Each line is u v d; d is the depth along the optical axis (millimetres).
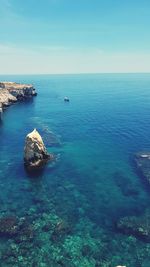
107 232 31031
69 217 33844
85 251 28094
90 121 85875
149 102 130125
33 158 48781
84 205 36500
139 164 49000
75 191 40344
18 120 87500
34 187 41656
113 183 42594
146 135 68188
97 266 26109
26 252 27875
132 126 78000
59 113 101000
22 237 30047
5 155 54750
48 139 64375
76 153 55719
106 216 33969
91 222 32844
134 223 32031
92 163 50625
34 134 49688
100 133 71000
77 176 45344
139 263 26484
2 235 30328
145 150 56531
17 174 46219
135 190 40219
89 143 62344
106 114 98125
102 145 60812
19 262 26562
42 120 87750
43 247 28609
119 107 115375
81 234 30703
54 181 43625
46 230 31328
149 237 29969
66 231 31219
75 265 26266
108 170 47438
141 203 36719
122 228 31406
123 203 36844
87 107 116125
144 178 43969
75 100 142125
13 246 28656
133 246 28750
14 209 35594
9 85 138750
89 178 44562
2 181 43688
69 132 72125
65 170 47750
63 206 36344
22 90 136375
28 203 37125
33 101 133875
